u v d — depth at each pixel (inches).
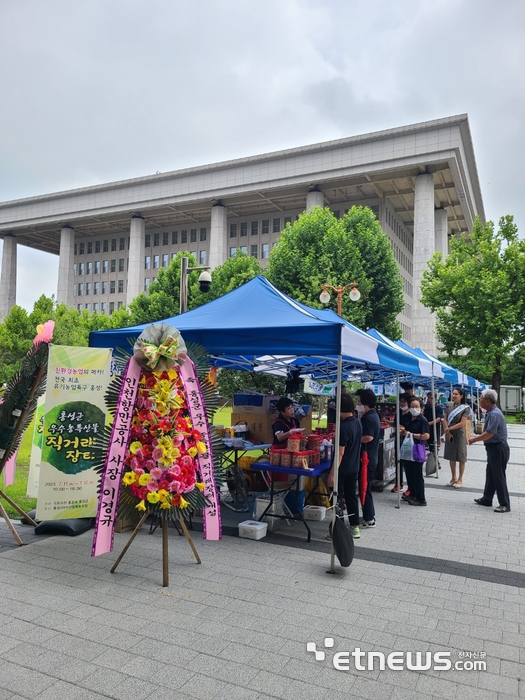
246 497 321.1
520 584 202.4
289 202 2365.9
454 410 419.2
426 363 388.2
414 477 343.9
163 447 192.7
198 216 2603.3
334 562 217.0
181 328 252.5
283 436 265.3
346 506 261.6
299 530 270.7
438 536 268.8
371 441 283.4
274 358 330.6
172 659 139.0
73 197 2682.1
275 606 174.4
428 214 1870.1
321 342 216.8
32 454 284.5
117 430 198.2
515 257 1144.2
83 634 152.1
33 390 252.2
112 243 2999.5
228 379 737.6
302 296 1032.2
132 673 132.0
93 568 207.0
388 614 171.0
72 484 246.8
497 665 140.9
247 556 226.4
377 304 1121.4
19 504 318.0
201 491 203.8
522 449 782.5
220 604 174.7
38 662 136.6
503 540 263.6
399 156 1881.2
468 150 1980.8
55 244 3363.7
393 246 2354.8
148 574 201.6
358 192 2194.9
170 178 2391.7
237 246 2573.8
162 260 2815.0
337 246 1075.9
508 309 1115.9
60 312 1589.6
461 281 1184.2
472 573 213.6
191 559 220.7
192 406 203.9
